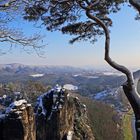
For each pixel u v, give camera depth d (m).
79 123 32.62
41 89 67.81
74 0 12.35
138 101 11.28
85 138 31.69
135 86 11.45
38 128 25.66
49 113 26.11
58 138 25.62
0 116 20.95
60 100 27.02
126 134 101.56
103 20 13.90
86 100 100.62
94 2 12.32
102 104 102.56
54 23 13.44
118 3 13.12
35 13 12.66
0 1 10.45
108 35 11.93
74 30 13.66
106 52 11.85
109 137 92.69
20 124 20.25
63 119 26.73
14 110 20.53
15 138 20.20
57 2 12.69
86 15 12.18
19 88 71.06
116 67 11.70
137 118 11.28
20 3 10.88
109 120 97.38
